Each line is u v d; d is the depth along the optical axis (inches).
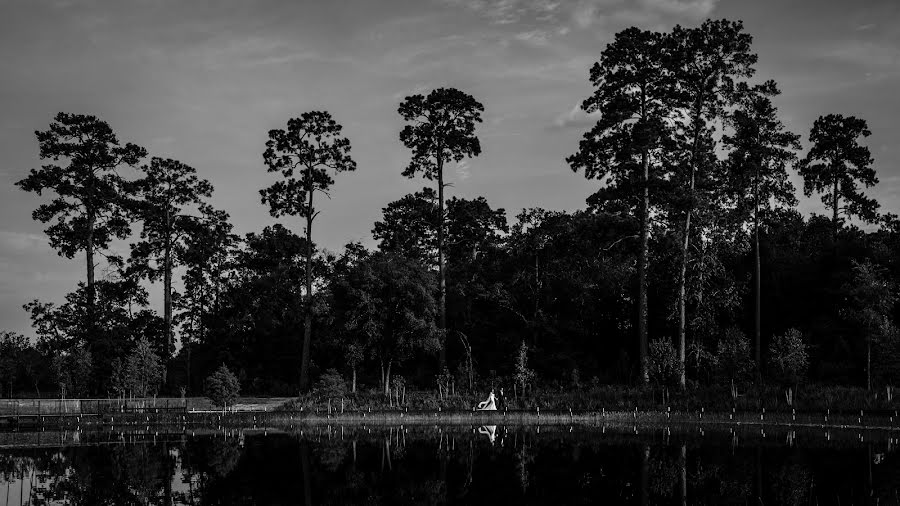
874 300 1899.6
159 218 2696.9
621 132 2106.3
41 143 2566.4
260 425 1921.8
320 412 1939.0
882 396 1728.6
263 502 925.2
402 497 952.9
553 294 2566.4
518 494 965.8
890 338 1817.2
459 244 2664.9
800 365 1921.8
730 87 2041.1
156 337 2691.9
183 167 2741.1
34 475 1128.8
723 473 1072.2
